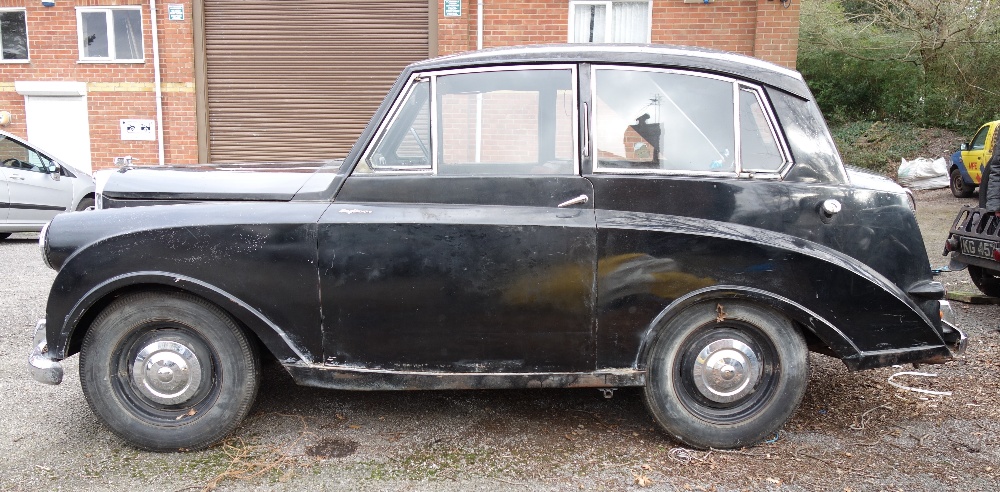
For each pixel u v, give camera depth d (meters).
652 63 3.25
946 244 6.40
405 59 11.63
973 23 18.67
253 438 3.44
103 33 12.45
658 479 3.04
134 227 3.15
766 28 10.40
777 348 3.24
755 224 3.19
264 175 3.38
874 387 4.17
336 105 11.95
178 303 3.18
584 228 3.11
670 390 3.25
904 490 2.95
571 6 10.97
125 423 3.23
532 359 3.21
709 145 3.25
